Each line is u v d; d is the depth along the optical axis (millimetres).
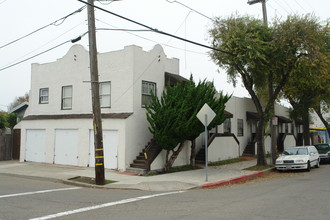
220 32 17562
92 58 12266
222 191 11062
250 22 17203
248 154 25625
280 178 14734
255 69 17359
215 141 21094
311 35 16359
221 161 21141
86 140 17531
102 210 7785
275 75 19047
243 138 26141
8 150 22297
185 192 10852
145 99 17297
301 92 25656
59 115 19188
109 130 16531
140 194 10359
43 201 8938
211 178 13922
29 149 20406
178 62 20328
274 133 19391
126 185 11961
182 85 16656
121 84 16859
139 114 16734
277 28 17094
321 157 22547
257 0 19188
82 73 18594
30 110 21156
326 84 23266
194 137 16188
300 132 38438
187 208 7992
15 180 13602
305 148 18438
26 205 8359
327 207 7965
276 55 16781
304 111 26156
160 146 15984
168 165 16219
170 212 7527
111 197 9695
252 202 8750
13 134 22672
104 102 17594
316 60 16359
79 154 17750
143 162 15680
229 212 7488
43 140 19734
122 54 16969
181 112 14859
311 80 18516
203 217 7004
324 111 33781
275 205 8289
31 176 14484
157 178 13773
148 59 17594
